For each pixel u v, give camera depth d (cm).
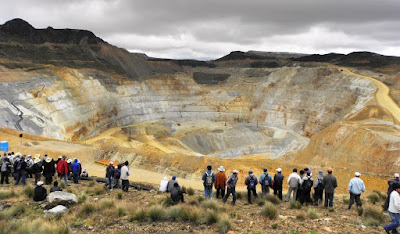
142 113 12300
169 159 4053
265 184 1482
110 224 1083
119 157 4306
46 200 1334
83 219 1133
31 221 1063
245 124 12394
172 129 10688
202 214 1143
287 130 11200
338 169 3231
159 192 1630
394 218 970
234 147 9712
